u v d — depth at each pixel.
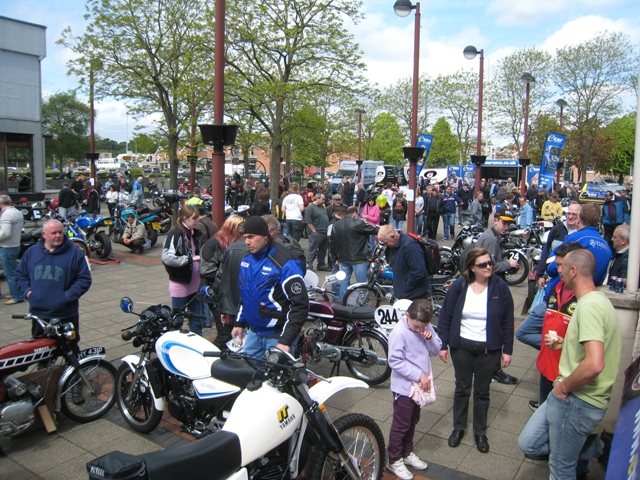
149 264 12.68
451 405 5.27
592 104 36.53
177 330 4.58
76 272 5.04
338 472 3.52
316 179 46.47
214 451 2.78
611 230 14.45
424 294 5.76
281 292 4.33
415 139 13.84
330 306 5.79
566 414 3.20
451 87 42.31
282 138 21.20
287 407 3.22
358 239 8.14
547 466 4.13
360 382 3.71
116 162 77.94
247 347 4.55
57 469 4.14
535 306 4.98
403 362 3.91
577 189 29.45
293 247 6.56
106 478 2.36
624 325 4.12
